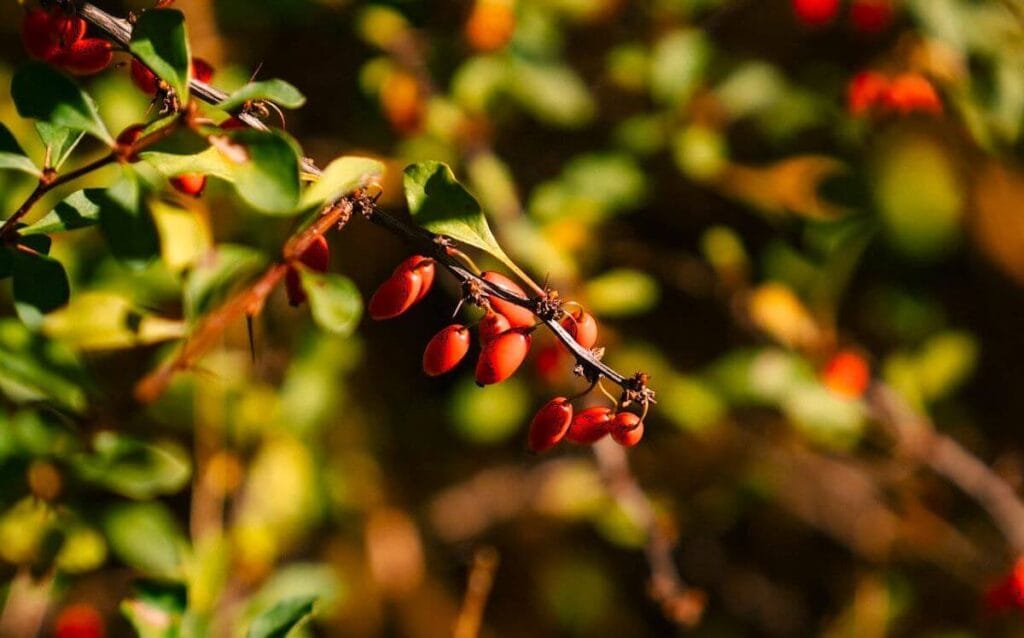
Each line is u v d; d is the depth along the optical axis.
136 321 0.55
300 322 0.79
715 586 0.98
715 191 0.90
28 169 0.53
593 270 0.89
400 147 0.78
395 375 0.94
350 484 0.84
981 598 0.93
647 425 0.95
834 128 0.87
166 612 0.58
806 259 0.86
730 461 0.95
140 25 0.52
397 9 0.80
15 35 0.73
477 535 0.93
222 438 0.72
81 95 0.52
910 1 0.78
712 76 0.83
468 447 0.95
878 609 0.91
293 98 0.52
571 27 0.85
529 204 0.84
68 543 0.61
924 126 0.85
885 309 0.97
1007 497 0.88
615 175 0.81
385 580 0.85
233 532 0.73
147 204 0.52
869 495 0.97
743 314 0.86
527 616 0.93
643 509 0.78
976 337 1.02
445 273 0.83
